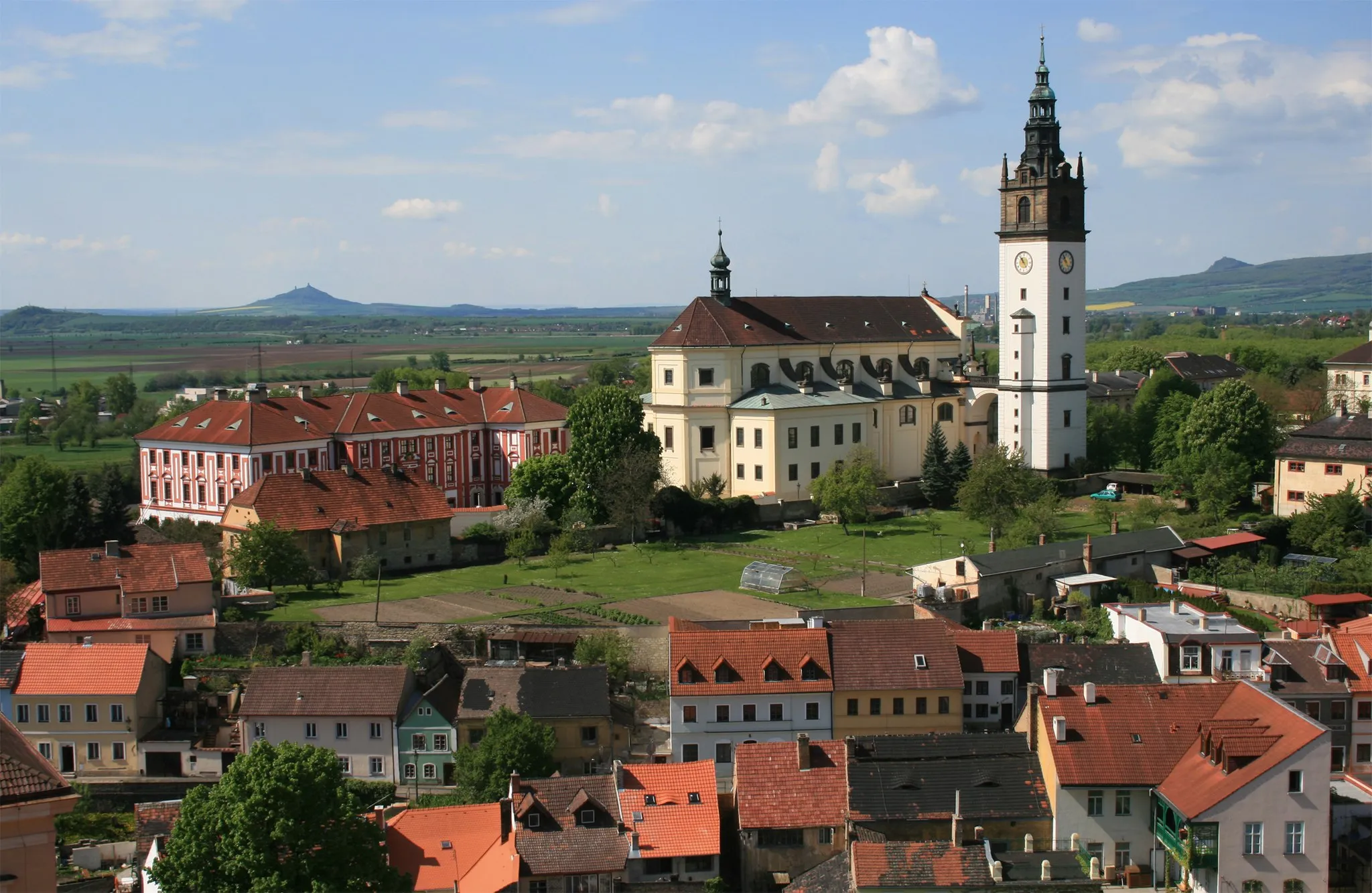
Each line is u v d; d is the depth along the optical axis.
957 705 112.69
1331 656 109.12
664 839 89.62
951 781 93.56
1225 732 90.06
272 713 114.38
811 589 159.38
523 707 113.56
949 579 151.25
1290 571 152.38
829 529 196.50
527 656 133.62
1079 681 114.06
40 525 161.00
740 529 199.38
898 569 170.12
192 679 125.88
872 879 76.62
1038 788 93.69
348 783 109.75
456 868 88.31
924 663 113.69
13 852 43.69
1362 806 91.62
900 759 95.12
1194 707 96.94
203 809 79.00
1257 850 86.50
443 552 175.88
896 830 90.25
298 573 156.62
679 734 111.88
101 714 116.62
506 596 155.50
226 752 116.00
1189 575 156.75
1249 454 195.88
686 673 112.31
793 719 112.25
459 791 106.06
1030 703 98.69
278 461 194.12
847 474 195.88
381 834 85.31
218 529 175.38
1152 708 96.62
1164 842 90.00
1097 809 92.12
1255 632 119.00
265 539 154.50
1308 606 142.00
